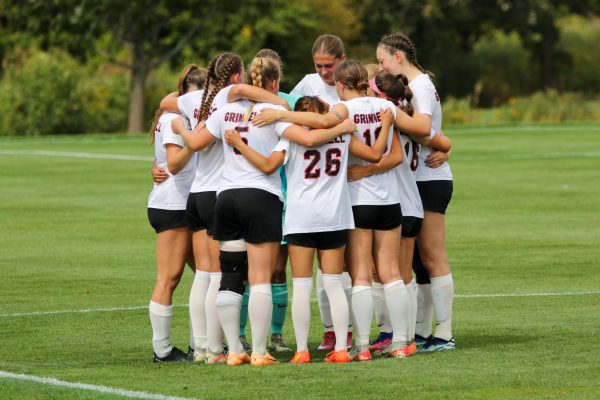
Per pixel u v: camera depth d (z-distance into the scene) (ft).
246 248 93.40
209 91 95.71
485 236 176.14
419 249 102.01
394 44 100.42
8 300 128.67
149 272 147.74
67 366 95.20
